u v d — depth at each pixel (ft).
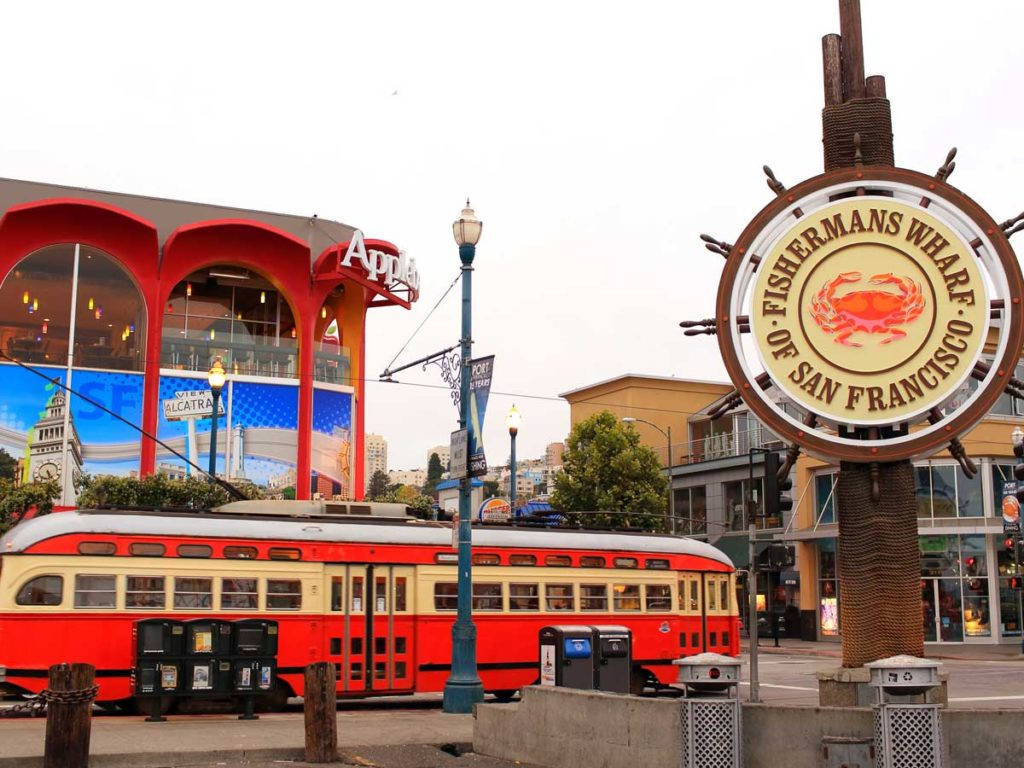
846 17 53.52
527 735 50.47
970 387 58.34
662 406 222.48
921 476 162.40
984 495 158.92
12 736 51.39
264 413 146.61
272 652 65.26
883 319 49.67
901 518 50.08
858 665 49.44
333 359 155.84
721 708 40.91
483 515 119.65
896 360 49.39
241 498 91.04
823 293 50.37
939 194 49.70
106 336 140.36
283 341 152.46
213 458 92.73
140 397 140.46
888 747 37.40
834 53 53.67
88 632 63.57
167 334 145.59
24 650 62.13
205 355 146.41
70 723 44.68
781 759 40.98
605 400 228.02
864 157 52.11
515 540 77.36
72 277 139.44
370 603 72.02
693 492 205.98
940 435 48.88
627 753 44.34
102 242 139.13
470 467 68.54
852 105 52.49
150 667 62.08
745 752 41.50
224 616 67.31
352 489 152.76
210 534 67.82
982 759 39.17
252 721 62.69
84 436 137.08
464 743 54.80
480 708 54.29
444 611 74.18
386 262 150.10
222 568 67.77
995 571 157.79
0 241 134.82
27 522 65.51
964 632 157.38
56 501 130.41
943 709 39.65
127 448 138.82
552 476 179.73
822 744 40.16
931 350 49.08
